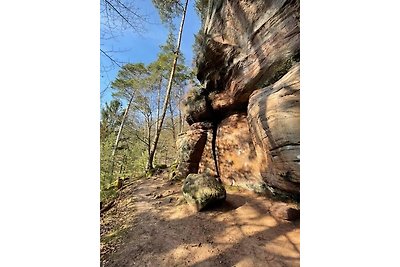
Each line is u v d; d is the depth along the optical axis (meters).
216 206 4.75
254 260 2.83
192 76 12.99
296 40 4.28
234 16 6.02
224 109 7.13
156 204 5.53
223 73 6.95
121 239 3.82
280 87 3.79
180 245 3.40
